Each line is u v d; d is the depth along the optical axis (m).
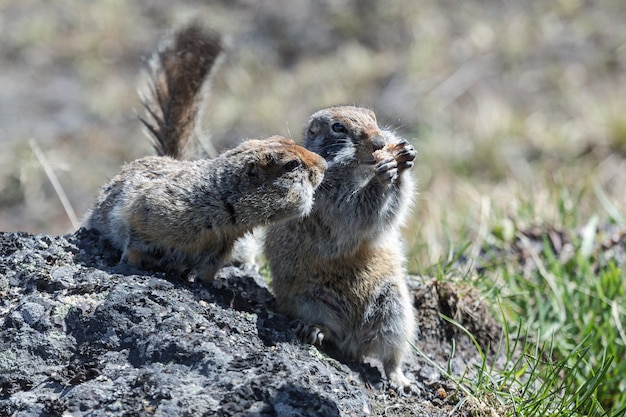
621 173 19.91
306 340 9.04
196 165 8.92
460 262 12.89
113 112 23.64
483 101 22.95
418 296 10.65
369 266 9.40
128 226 8.74
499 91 23.55
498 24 26.31
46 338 7.86
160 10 28.39
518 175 20.17
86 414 7.08
